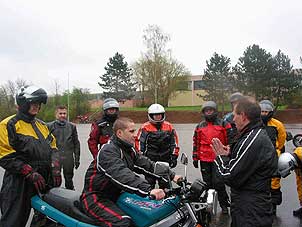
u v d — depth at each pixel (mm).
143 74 60375
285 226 6297
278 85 48125
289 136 7551
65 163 7586
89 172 4125
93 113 57844
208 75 53844
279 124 6965
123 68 64688
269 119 6938
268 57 48188
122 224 3738
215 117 7270
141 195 3674
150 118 6867
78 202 4223
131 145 4121
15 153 4738
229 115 7156
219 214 6902
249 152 3871
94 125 7207
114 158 3902
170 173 3826
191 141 21516
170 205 3766
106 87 65188
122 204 3951
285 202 7887
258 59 48062
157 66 59594
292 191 8914
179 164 12719
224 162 4117
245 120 4055
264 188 3936
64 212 4254
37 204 4535
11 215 4809
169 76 59719
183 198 3662
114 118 7133
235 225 4070
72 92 58312
